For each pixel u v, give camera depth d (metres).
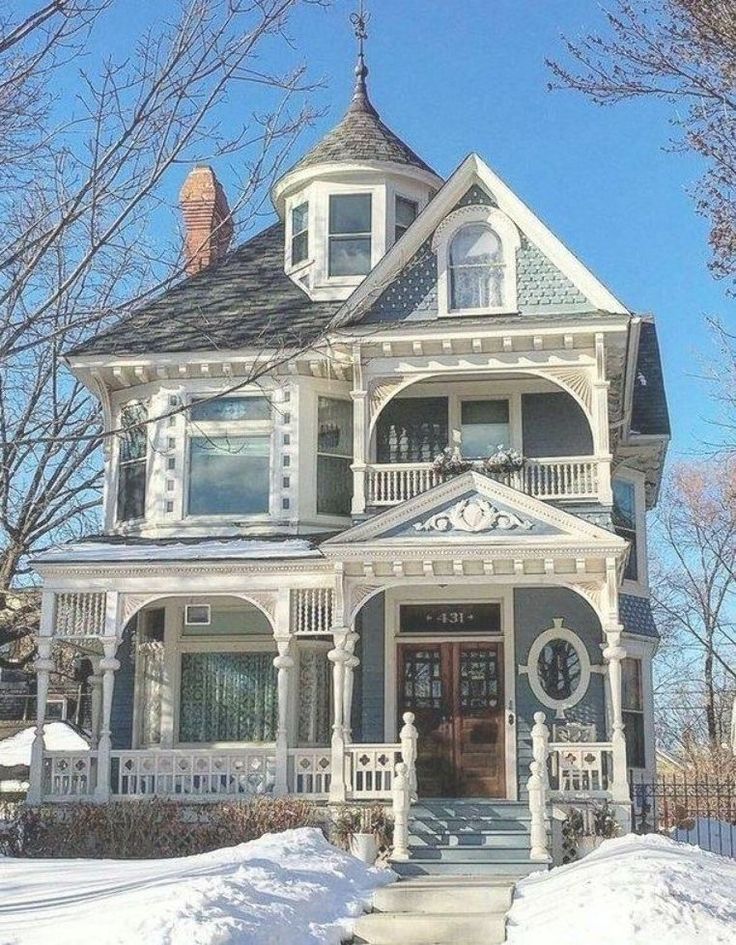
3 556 23.97
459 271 21.00
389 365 20.52
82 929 10.22
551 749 18.00
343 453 21.75
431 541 18.45
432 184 23.72
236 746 20.56
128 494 22.11
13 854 18.39
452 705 20.48
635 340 20.19
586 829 17.56
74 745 28.27
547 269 20.75
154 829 18.31
